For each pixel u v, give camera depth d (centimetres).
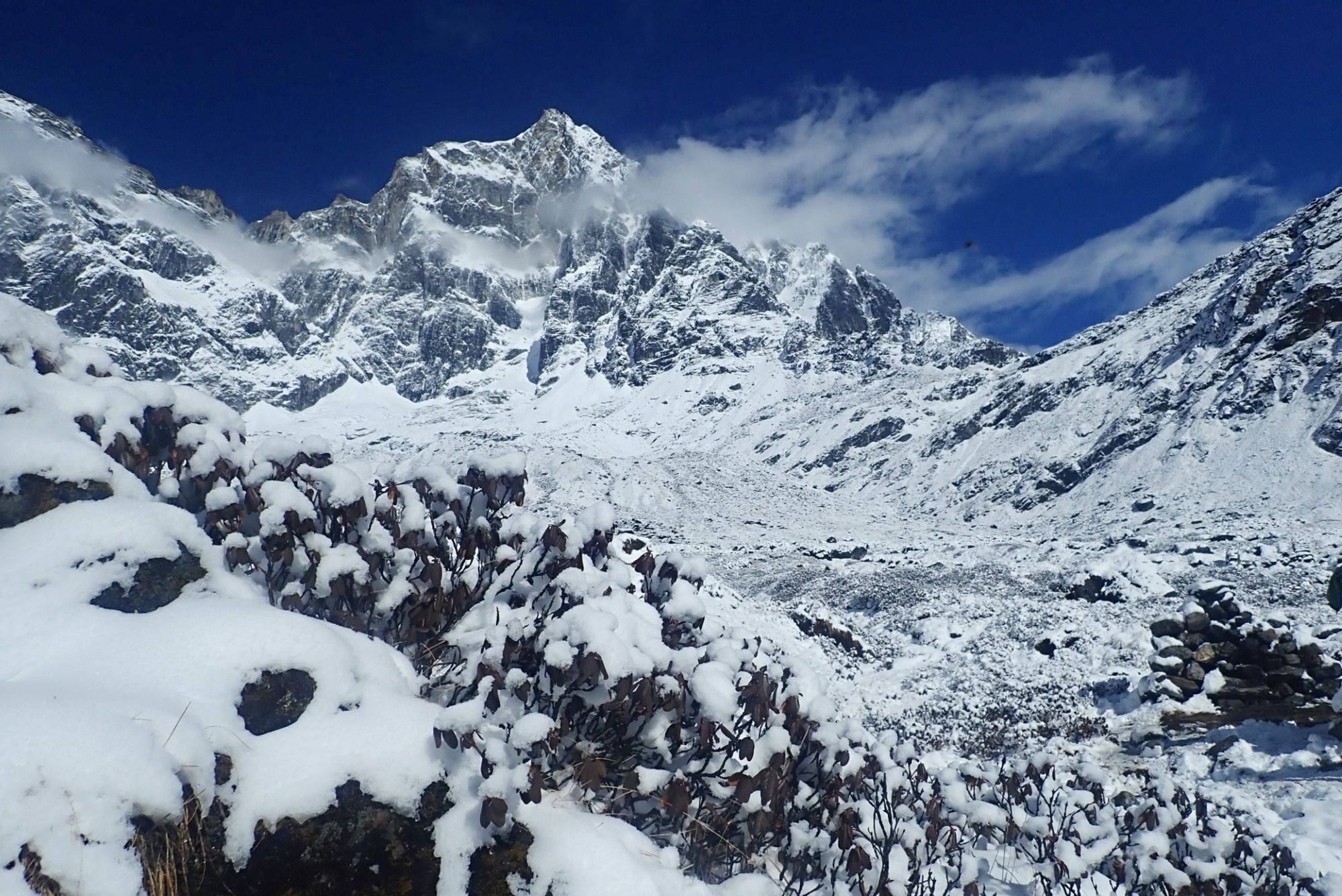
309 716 344
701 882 366
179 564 384
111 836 273
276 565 423
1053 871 577
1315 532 5200
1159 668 1477
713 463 11462
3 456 386
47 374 464
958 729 1578
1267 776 1034
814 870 423
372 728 345
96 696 302
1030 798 698
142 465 452
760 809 387
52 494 390
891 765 521
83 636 333
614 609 412
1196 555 3703
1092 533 7750
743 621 2236
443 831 334
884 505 11800
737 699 388
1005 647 2155
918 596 3194
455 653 433
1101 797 641
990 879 604
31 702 287
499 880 332
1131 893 571
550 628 373
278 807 312
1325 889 582
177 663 333
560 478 9400
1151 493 8250
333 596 420
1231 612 1484
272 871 305
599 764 364
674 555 483
